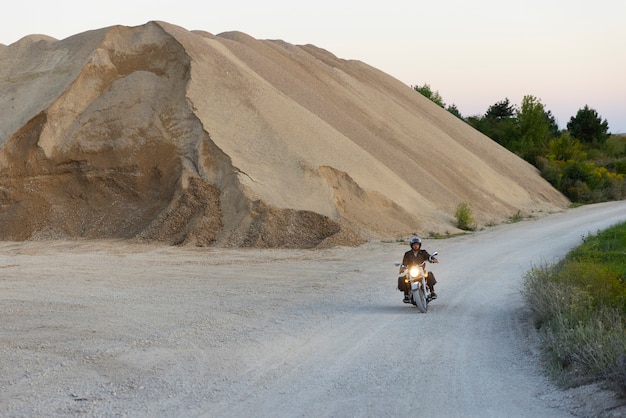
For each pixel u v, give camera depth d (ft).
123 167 106.11
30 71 134.41
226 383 26.40
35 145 109.19
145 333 36.29
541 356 29.96
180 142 107.76
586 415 21.79
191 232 91.50
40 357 31.12
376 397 24.18
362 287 54.19
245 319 40.32
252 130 111.34
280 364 29.30
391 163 133.49
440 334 35.50
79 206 103.91
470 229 114.11
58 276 62.08
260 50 162.50
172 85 117.19
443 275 59.41
